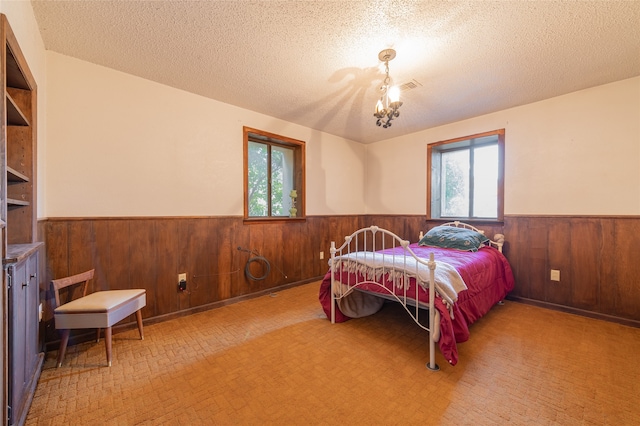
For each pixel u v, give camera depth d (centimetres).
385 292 207
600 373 164
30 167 163
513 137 304
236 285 303
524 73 230
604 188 250
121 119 229
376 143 454
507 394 146
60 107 202
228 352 192
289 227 360
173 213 257
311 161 386
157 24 170
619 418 128
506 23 168
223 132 292
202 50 199
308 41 187
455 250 290
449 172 387
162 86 250
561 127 273
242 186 308
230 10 158
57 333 197
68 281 190
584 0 148
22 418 124
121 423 127
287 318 255
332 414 132
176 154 259
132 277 234
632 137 237
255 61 213
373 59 209
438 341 173
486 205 350
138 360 181
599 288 252
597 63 214
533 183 291
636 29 171
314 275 391
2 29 112
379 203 450
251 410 135
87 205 213
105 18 165
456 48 194
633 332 221
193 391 150
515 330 225
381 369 170
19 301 126
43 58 190
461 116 332
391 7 155
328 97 280
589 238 257
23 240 159
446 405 138
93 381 158
